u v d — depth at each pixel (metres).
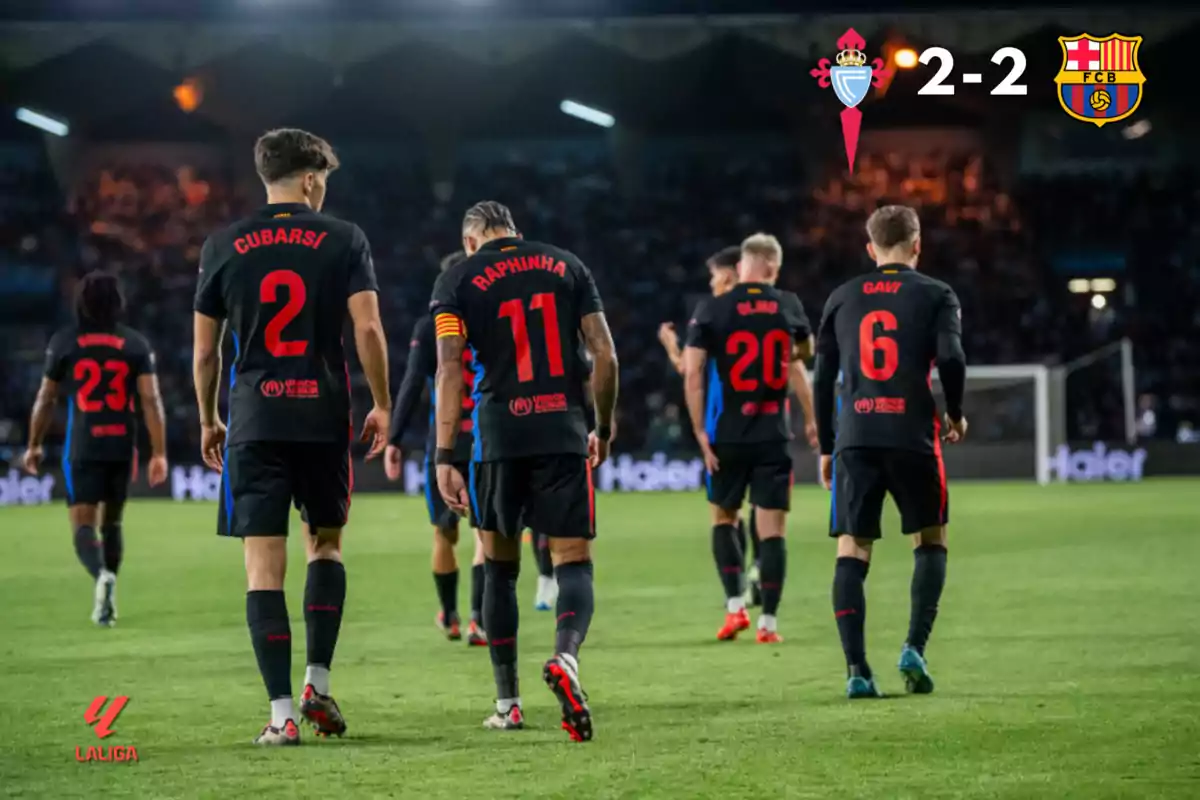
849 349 23.56
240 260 19.62
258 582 19.59
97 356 34.97
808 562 47.19
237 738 19.92
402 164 141.75
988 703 21.92
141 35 105.62
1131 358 117.06
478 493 20.36
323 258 19.78
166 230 131.62
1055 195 131.88
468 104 127.69
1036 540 53.09
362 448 98.12
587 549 20.23
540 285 20.23
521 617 34.88
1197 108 129.00
